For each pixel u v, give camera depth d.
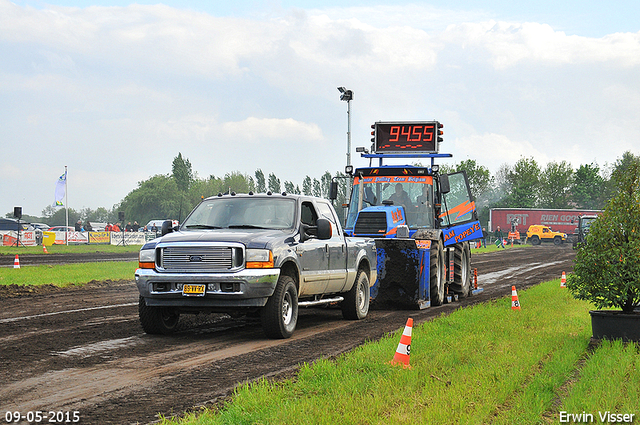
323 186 117.00
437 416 5.10
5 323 10.65
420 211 15.28
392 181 15.48
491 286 20.28
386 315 12.77
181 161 125.44
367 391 5.93
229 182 115.50
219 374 6.89
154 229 64.62
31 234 47.28
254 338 9.47
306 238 10.32
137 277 9.22
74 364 7.35
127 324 10.67
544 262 34.47
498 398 5.77
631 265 8.95
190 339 9.30
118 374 6.86
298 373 6.76
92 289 17.34
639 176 9.24
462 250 16.45
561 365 7.14
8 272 21.53
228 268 8.96
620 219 9.12
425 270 13.82
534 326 10.42
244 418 5.00
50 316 11.62
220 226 10.33
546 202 109.19
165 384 6.42
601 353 7.87
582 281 9.40
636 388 6.15
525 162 104.25
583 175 111.38
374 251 13.07
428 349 8.03
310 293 10.48
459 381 6.32
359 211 14.53
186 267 9.03
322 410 5.20
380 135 16.20
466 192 16.72
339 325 11.15
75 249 42.84
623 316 8.72
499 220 79.88
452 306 14.55
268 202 10.62
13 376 6.70
